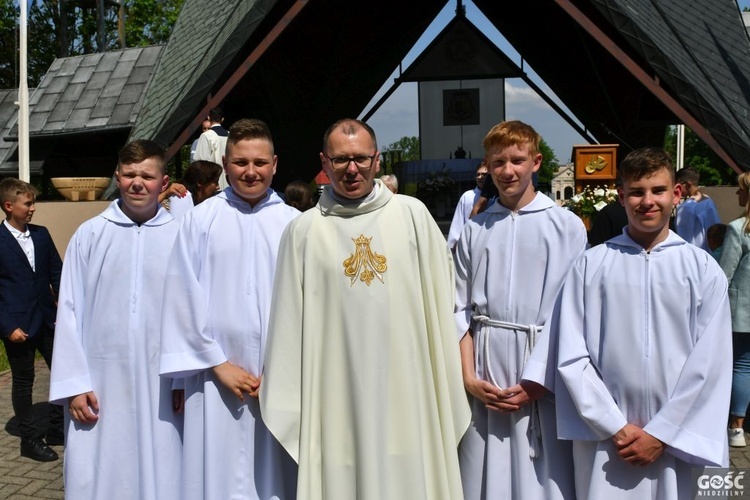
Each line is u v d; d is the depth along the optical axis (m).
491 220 3.39
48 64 24.70
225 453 3.24
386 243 3.06
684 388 2.83
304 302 3.08
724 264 5.14
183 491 3.30
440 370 3.10
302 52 10.20
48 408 6.26
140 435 3.42
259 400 3.15
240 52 7.67
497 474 3.25
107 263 3.48
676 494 2.86
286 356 3.09
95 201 8.50
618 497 2.92
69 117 11.10
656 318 2.92
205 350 3.20
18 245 5.12
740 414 5.11
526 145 3.26
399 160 13.52
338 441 3.02
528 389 3.15
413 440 3.00
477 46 14.86
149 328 3.45
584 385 2.93
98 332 3.45
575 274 3.10
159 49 11.95
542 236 3.27
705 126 7.01
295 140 11.90
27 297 5.09
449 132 15.33
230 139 3.41
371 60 12.13
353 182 3.03
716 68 8.27
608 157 7.26
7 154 12.01
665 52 7.00
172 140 7.50
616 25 7.04
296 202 5.97
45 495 4.47
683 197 6.28
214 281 3.32
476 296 3.36
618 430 2.86
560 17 11.02
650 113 11.30
